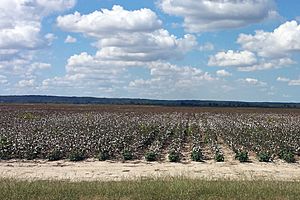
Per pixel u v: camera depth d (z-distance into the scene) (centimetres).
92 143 3003
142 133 3959
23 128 4194
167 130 4400
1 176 1970
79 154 2659
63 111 8300
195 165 2478
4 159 2656
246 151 2842
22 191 1359
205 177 1883
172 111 9462
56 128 4241
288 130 4422
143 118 6088
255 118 6781
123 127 4475
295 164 2581
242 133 4147
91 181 1662
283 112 9750
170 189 1388
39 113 7362
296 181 1725
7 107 10356
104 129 4178
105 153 2709
